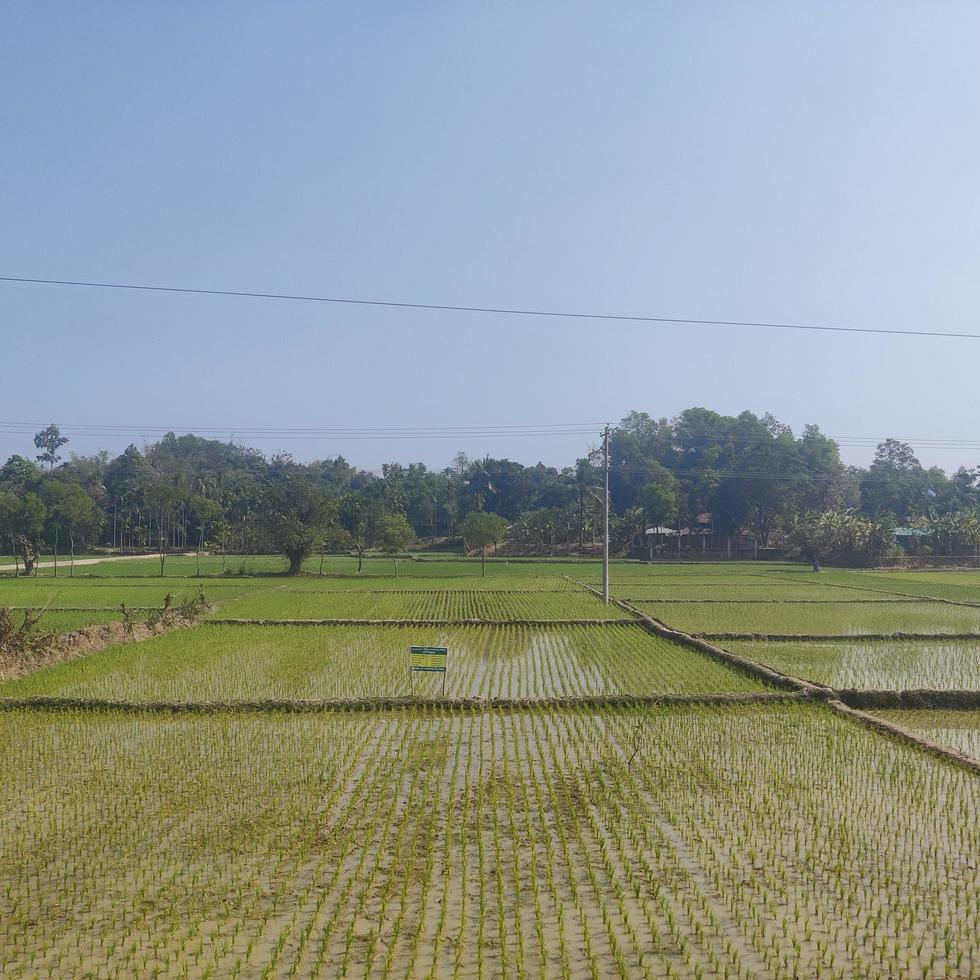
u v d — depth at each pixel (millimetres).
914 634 32406
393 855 11906
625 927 9969
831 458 121812
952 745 18312
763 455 106500
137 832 12820
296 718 20062
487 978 8844
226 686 23703
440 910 10305
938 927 10086
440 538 125250
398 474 144750
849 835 12758
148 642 31938
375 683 24219
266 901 10617
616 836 12609
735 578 67688
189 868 11578
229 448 196375
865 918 10266
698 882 11164
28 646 26359
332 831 12805
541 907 10406
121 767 16078
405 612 42500
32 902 10633
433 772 15719
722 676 25203
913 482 122250
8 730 18906
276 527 73062
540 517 111188
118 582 62344
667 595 51469
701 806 13938
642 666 27000
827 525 84938
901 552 93938
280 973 9000
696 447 135625
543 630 35906
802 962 9297
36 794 14578
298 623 37375
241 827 12984
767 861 11828
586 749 17266
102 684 23938
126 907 10500
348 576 71875
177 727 19203
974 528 92875
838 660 27891
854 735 18344
